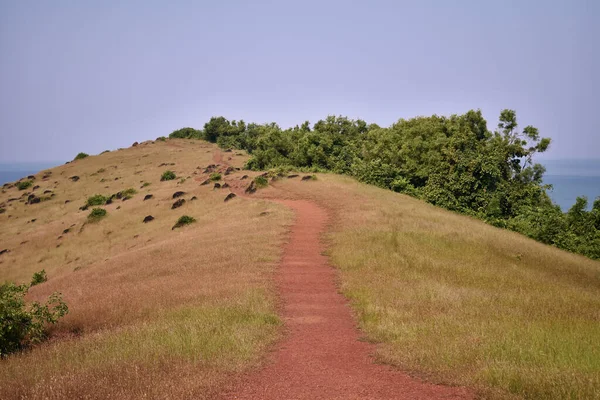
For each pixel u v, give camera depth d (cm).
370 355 983
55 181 8512
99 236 4316
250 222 3153
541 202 4934
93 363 930
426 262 1978
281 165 6862
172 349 989
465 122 5688
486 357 877
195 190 5284
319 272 1923
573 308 1417
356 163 6297
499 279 1802
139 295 1655
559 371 774
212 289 1631
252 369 887
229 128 12450
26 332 1281
